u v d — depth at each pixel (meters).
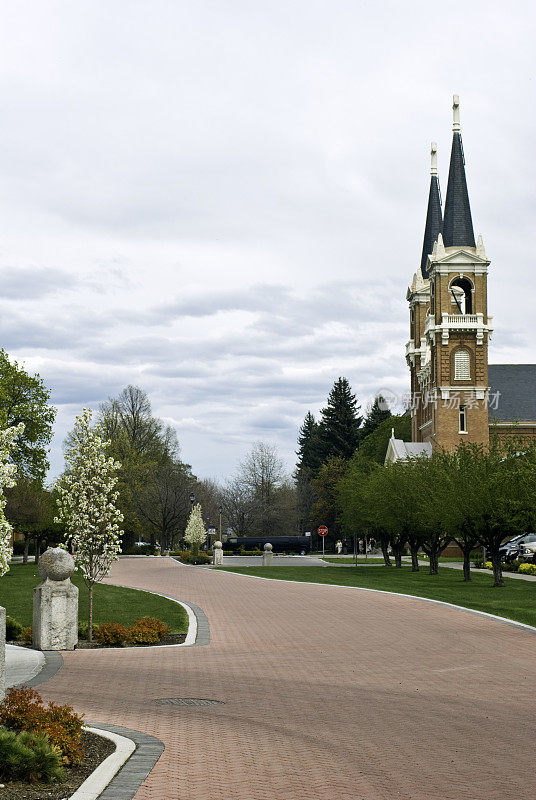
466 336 78.62
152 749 10.85
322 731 12.20
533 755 10.91
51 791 9.04
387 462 61.06
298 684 16.05
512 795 9.16
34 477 62.34
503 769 10.23
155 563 67.00
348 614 27.94
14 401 61.97
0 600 31.88
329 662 18.75
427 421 87.56
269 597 34.25
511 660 18.94
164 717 12.93
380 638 22.53
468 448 47.94
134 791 9.07
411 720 12.97
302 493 119.06
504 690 15.46
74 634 21.06
